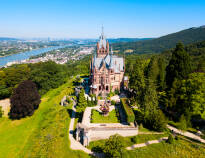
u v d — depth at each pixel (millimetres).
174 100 55688
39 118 69000
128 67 139250
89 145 47406
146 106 51312
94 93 83000
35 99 73375
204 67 71625
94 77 81625
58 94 97000
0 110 71812
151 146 44344
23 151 48031
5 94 93750
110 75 83375
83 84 109625
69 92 96375
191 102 51125
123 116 60250
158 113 51688
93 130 49031
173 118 58531
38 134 55906
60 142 48938
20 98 66938
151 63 82312
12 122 67000
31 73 106000
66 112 69562
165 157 40438
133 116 53688
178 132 50500
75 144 48031
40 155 44406
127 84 95125
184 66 65438
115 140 38750
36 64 138250
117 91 85125
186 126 48938
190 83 53656
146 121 53812
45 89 106250
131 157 40781
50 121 63219
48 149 46375
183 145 44031
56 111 71938
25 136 56281
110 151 37031
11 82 98625
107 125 53656
